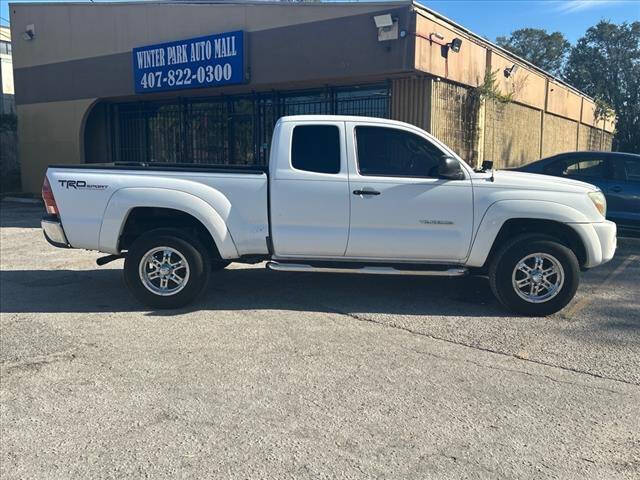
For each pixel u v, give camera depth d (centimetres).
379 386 439
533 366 480
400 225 618
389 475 323
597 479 321
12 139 2297
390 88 1285
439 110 1270
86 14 1714
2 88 2842
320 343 532
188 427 376
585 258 629
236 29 1395
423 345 528
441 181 616
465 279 789
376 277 799
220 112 1633
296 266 633
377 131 629
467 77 1359
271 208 623
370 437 364
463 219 616
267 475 322
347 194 615
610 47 4706
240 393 426
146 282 634
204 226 645
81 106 1792
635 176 1020
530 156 1933
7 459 339
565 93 2233
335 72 1245
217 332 563
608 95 4616
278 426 377
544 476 324
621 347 527
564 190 619
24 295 705
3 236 1175
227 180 625
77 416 391
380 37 1166
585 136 2684
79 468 329
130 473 324
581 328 580
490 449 351
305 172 620
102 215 627
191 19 1480
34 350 514
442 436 366
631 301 684
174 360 490
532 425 381
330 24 1241
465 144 1397
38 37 1861
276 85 1392
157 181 625
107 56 1689
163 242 627
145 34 1584
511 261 611
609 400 419
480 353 509
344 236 622
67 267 875
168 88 1534
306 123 627
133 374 461
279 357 497
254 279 786
